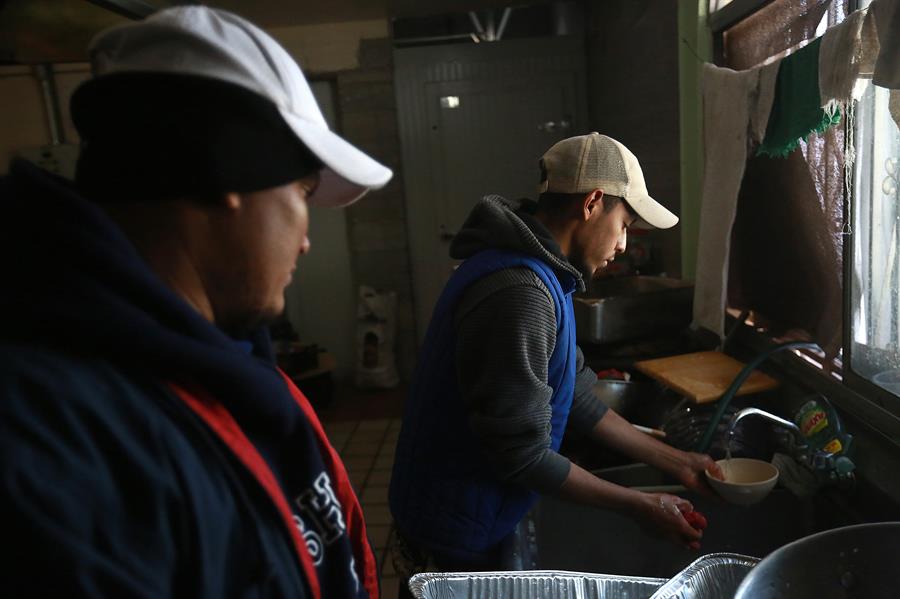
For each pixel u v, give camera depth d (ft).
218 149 1.48
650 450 4.41
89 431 1.30
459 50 13.21
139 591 1.27
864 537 2.31
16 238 1.40
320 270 14.42
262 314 1.75
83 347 1.39
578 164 3.69
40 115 12.53
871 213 4.30
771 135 4.81
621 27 10.14
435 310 3.99
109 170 1.48
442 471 3.77
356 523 2.35
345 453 10.80
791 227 5.52
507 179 13.67
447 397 3.71
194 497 1.42
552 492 3.54
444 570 3.85
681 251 8.02
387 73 13.11
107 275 1.41
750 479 4.30
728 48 6.64
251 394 1.62
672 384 5.50
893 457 3.98
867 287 4.37
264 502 1.63
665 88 8.21
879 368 4.30
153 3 6.34
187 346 1.48
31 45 5.57
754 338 6.21
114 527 1.28
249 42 1.58
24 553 1.16
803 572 2.23
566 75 13.21
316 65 13.17
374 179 1.84
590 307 6.86
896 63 3.07
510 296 3.36
